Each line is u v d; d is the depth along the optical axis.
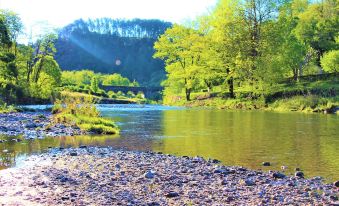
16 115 33.03
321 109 39.28
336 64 53.50
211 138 19.23
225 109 48.66
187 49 67.94
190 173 11.45
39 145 17.20
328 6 67.25
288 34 57.59
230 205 8.37
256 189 9.68
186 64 69.56
